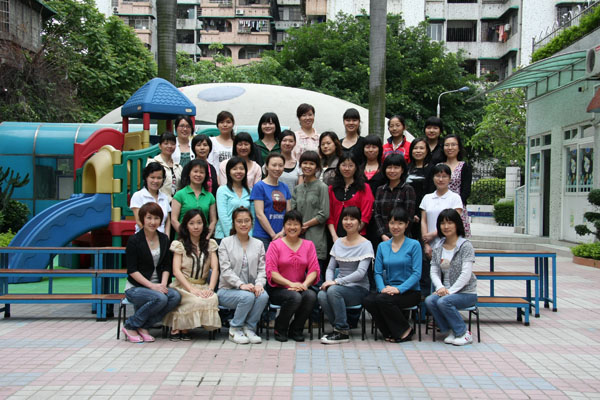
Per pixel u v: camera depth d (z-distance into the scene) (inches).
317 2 1501.0
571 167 522.0
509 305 227.3
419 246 211.2
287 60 1067.9
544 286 273.3
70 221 313.9
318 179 229.5
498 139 925.8
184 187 230.4
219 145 262.2
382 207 229.3
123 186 314.8
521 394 149.4
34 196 512.7
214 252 213.2
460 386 155.6
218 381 157.9
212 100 674.8
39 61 711.7
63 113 714.2
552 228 546.9
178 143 277.7
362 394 148.6
